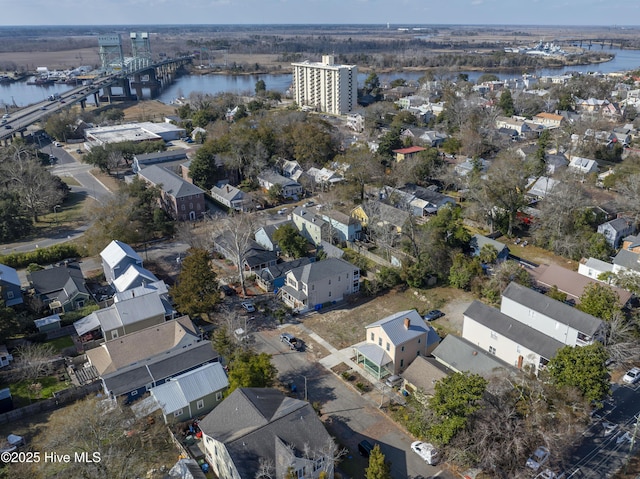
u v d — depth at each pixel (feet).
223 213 295.69
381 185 311.06
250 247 230.89
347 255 234.38
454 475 118.93
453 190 324.80
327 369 160.45
